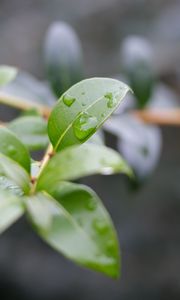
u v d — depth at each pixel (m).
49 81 0.52
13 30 1.26
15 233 1.19
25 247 1.18
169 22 1.19
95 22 1.25
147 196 1.17
